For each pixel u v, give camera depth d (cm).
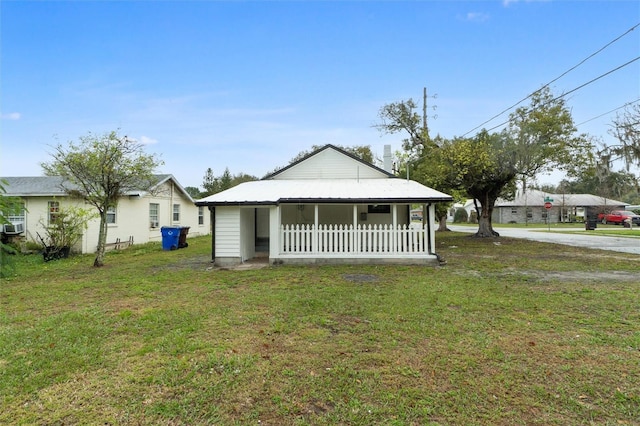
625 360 362
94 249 1537
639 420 261
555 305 570
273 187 1300
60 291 717
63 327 477
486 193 2038
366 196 1079
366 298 623
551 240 1848
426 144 2305
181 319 509
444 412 272
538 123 1619
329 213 1395
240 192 1189
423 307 561
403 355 378
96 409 279
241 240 1084
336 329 462
